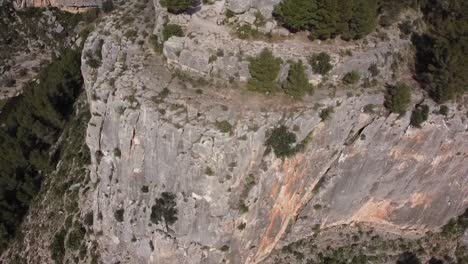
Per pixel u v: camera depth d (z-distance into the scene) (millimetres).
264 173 74312
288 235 85500
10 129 108938
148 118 74188
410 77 84875
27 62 144125
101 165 83062
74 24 148625
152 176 77375
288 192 78625
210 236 76000
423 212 88500
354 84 79625
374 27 84062
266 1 80625
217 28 80750
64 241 89250
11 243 96375
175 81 78938
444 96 79500
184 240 77500
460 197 88750
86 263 85938
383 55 82875
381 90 80000
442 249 90625
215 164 71312
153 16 93062
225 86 77500
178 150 72812
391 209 87125
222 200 73125
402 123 78250
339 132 77625
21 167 102562
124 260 84688
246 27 79750
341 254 86375
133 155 77500
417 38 88812
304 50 79312
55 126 109938
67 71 114062
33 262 90625
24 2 149375
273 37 80312
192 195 73875
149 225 79000
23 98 117750
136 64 82812
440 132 79625
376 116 78062
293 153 74688
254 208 76000
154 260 81188
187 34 80438
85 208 89312
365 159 80438
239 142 71312
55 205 93938
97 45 91438
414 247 90188
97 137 82500
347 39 82438
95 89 80375
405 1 90625
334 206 84312
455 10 89312
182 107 74625
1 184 98750
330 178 81250
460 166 84125
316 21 78688
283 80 77000
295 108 75188
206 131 71312
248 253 81125
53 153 104750
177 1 80062
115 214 82125
